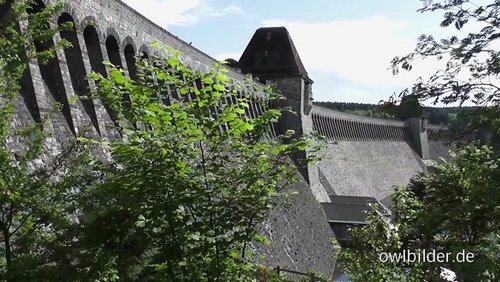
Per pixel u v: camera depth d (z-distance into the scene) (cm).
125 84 708
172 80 721
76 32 1944
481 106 810
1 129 848
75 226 804
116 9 2308
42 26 961
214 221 746
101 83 723
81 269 788
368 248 1434
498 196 838
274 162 762
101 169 783
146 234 787
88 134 1814
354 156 7906
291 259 3234
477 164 945
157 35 2756
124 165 748
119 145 707
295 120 5144
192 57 3234
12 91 864
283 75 5253
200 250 748
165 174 705
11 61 862
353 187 7075
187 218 739
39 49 1783
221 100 746
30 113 1585
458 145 877
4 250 868
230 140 754
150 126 798
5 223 826
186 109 712
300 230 3762
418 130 10944
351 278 1392
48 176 872
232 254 788
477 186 873
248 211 738
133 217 745
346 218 4894
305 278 2327
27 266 776
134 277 820
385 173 8719
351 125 8356
